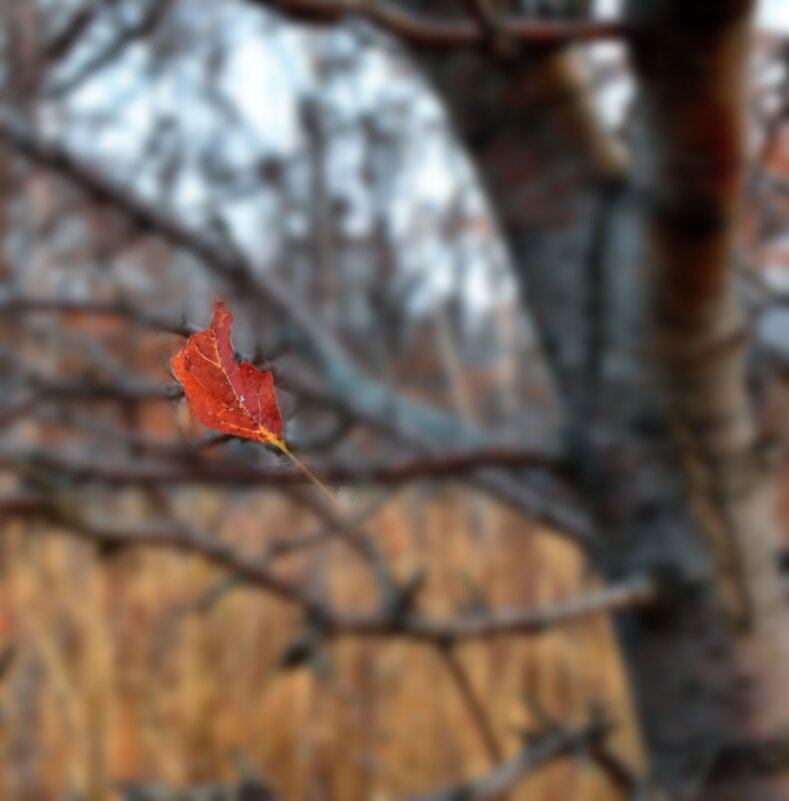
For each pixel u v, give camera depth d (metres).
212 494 1.51
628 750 1.61
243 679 3.12
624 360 1.12
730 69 1.03
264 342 0.87
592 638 2.96
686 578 1.12
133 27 1.42
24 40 1.44
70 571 2.89
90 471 1.13
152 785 1.27
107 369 1.21
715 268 1.08
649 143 1.06
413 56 1.18
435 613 2.87
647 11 1.02
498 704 3.06
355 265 1.96
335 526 1.19
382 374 1.69
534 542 3.13
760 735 1.11
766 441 1.15
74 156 1.13
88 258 1.42
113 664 2.91
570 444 1.16
